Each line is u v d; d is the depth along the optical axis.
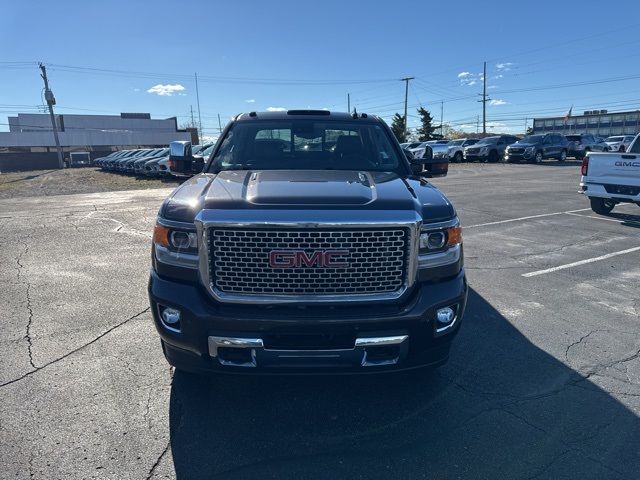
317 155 4.17
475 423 2.95
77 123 80.19
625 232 8.38
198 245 2.69
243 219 2.61
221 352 2.73
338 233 2.63
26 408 3.04
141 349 3.87
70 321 4.43
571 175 20.66
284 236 2.63
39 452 2.63
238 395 3.24
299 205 2.70
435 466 2.57
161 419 2.96
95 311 4.68
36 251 7.21
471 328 4.33
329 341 2.68
